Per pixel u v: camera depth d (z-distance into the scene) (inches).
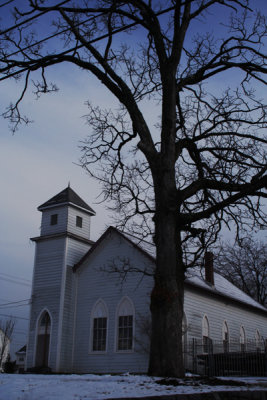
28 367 1147.3
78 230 1272.1
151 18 548.7
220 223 562.3
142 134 537.3
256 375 866.1
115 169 641.0
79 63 568.7
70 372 1107.9
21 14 573.6
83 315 1148.5
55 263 1212.5
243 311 1386.6
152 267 1055.6
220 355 919.0
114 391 276.1
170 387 307.3
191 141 574.9
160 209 480.4
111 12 544.1
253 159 591.8
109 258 1151.0
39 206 1298.0
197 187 500.7
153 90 651.5
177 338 422.0
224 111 641.0
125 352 1037.8
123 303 1085.8
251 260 2012.8
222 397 276.2
